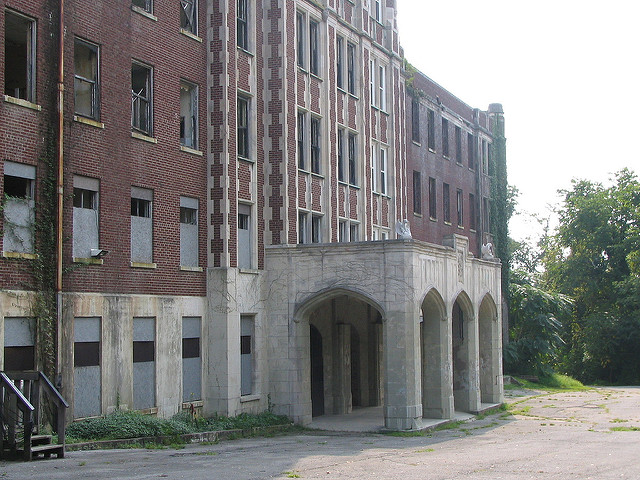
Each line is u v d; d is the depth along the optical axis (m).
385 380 27.53
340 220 34.00
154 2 24.91
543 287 71.62
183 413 24.94
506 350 54.78
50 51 20.81
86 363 21.61
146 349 23.97
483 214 55.44
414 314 27.58
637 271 70.75
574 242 76.38
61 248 20.61
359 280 28.03
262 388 28.55
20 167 19.92
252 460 18.77
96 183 22.34
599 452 21.56
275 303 28.98
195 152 26.34
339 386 33.22
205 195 26.80
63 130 21.06
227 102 26.98
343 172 34.56
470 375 34.22
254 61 29.25
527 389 51.06
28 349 19.77
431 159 47.16
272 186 29.41
